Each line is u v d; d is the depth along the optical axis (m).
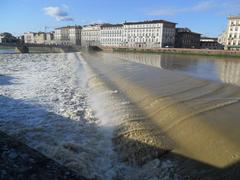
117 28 155.75
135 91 21.02
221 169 9.11
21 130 12.48
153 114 15.02
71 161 9.48
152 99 17.89
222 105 16.50
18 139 11.39
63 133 12.31
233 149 10.30
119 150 10.78
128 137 11.82
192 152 10.38
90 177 8.71
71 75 33.25
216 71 41.25
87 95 20.72
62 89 22.81
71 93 21.20
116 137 11.98
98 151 10.64
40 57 76.38
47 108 16.41
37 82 26.44
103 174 9.04
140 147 10.88
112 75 31.67
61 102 18.06
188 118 13.58
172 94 19.58
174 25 141.75
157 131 12.50
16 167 8.02
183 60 70.50
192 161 9.74
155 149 10.70
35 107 16.56
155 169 9.41
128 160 10.03
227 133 11.73
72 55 92.69
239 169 8.96
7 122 13.62
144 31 140.50
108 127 13.25
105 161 9.91
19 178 7.45
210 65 54.34
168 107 15.68
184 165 9.54
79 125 13.48
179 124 12.99
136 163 9.84
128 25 148.25
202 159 9.83
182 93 20.16
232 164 9.27
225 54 89.44
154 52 118.75
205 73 37.41
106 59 69.19
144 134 12.02
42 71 37.38
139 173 9.23
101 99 18.98
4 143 9.69
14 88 22.80
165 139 11.62
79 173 8.77
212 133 11.70
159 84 24.45
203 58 82.62
